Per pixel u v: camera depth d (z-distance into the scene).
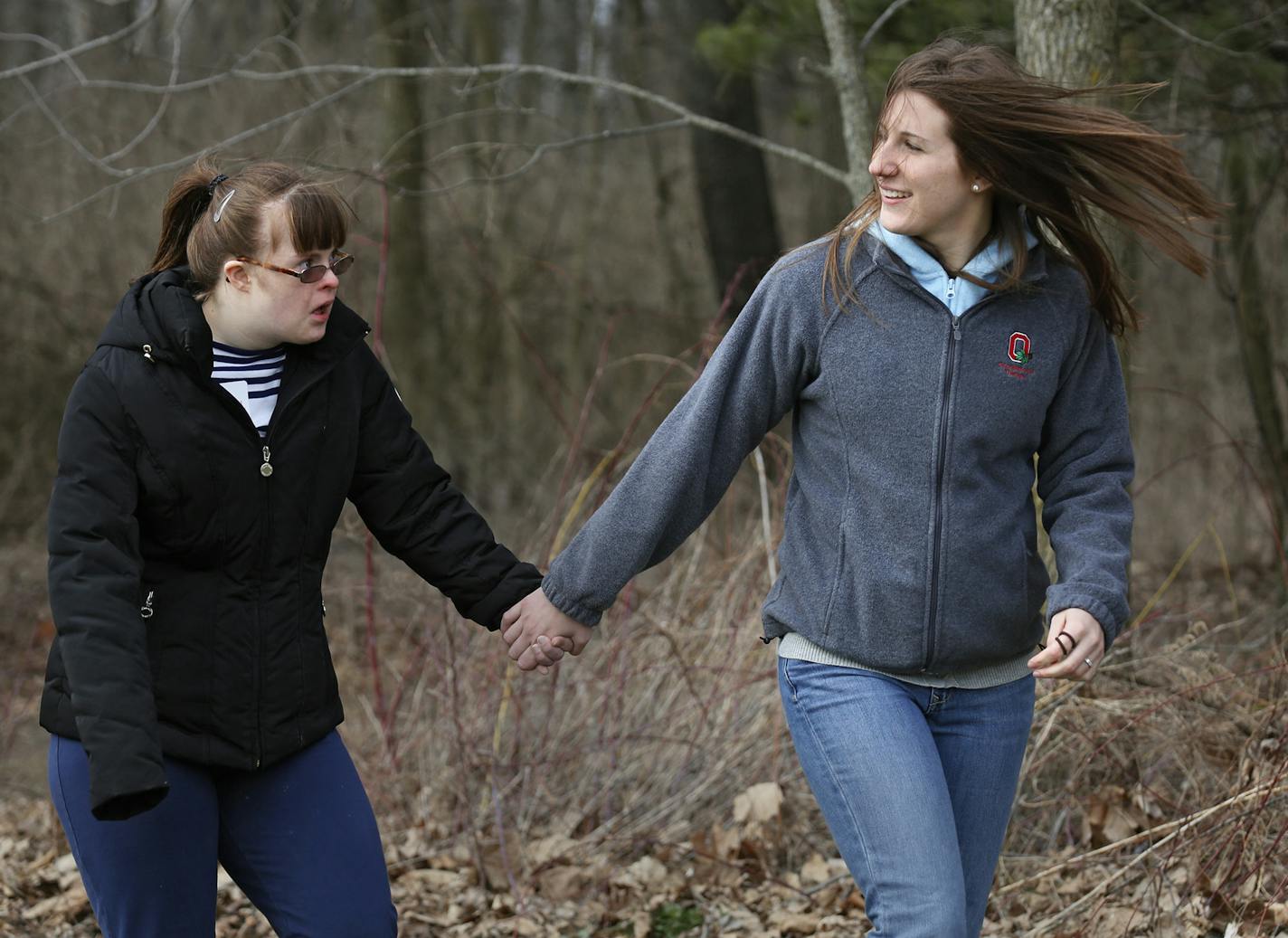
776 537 10.02
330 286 5.15
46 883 8.77
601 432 24.70
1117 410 5.45
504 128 26.36
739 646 9.52
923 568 5.06
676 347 27.03
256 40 24.22
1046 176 5.25
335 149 13.27
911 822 4.91
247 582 5.14
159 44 24.00
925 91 5.11
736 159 19.44
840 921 7.84
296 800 5.19
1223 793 7.83
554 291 26.88
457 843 9.12
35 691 14.57
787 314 5.30
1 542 20.58
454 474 24.36
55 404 22.97
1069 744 8.41
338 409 5.39
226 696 5.06
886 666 5.13
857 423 5.17
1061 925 7.40
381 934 5.11
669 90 27.73
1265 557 15.59
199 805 5.04
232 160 5.59
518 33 28.08
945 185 5.13
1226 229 13.81
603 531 5.51
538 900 8.41
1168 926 7.11
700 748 9.27
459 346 25.89
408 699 10.95
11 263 23.50
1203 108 12.66
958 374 5.10
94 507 4.86
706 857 8.62
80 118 23.83
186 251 5.48
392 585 12.83
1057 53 8.54
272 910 5.16
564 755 9.37
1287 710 7.88
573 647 5.75
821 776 5.19
